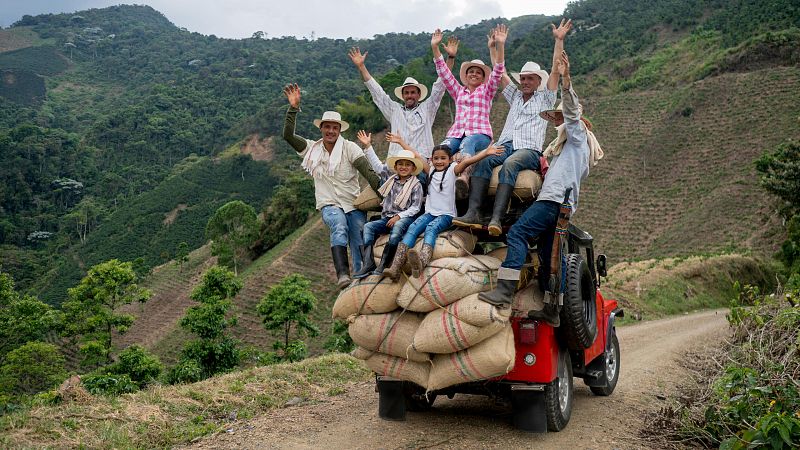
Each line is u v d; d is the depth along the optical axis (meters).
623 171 69.88
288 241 75.50
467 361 5.87
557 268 6.21
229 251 77.88
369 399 8.06
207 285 26.92
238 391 8.05
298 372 9.34
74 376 7.89
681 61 98.19
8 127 192.00
